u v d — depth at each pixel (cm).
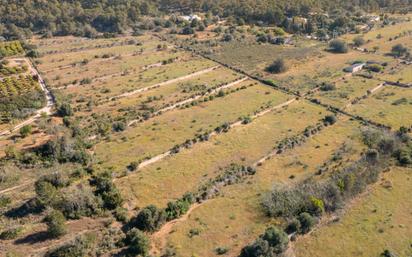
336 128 8688
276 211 5931
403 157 7212
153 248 5262
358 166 6900
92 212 5769
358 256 5197
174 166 7219
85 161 7112
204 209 6094
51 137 7581
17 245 5075
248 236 5519
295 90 10694
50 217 5338
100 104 9612
